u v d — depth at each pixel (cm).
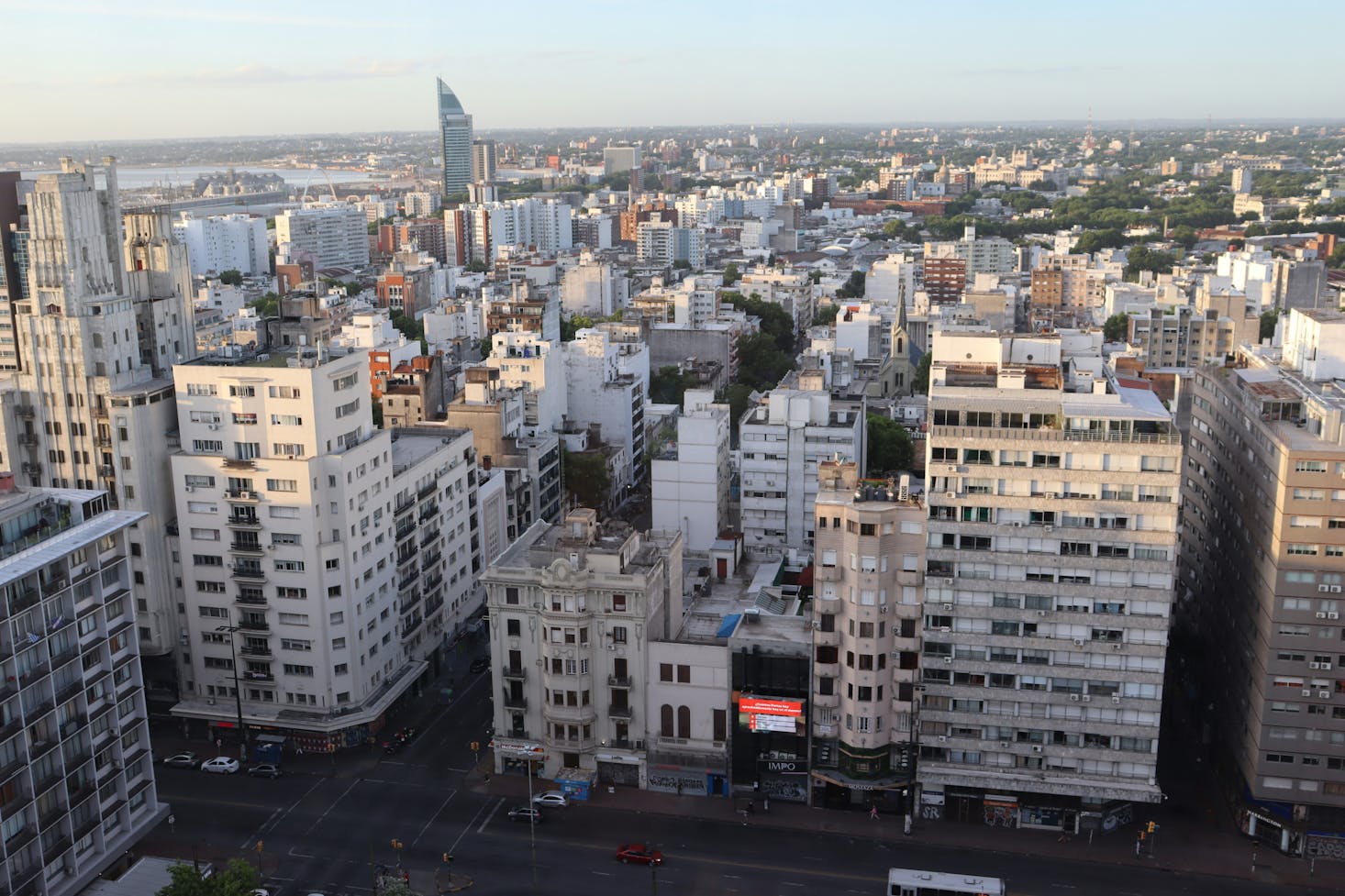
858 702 16612
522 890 15362
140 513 15462
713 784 17588
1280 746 15962
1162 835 16625
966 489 15925
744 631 17550
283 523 18388
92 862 14775
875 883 15488
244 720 18962
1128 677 16012
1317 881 15550
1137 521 15588
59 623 14238
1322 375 18375
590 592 17275
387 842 16500
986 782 16488
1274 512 15700
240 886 13362
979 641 16288
